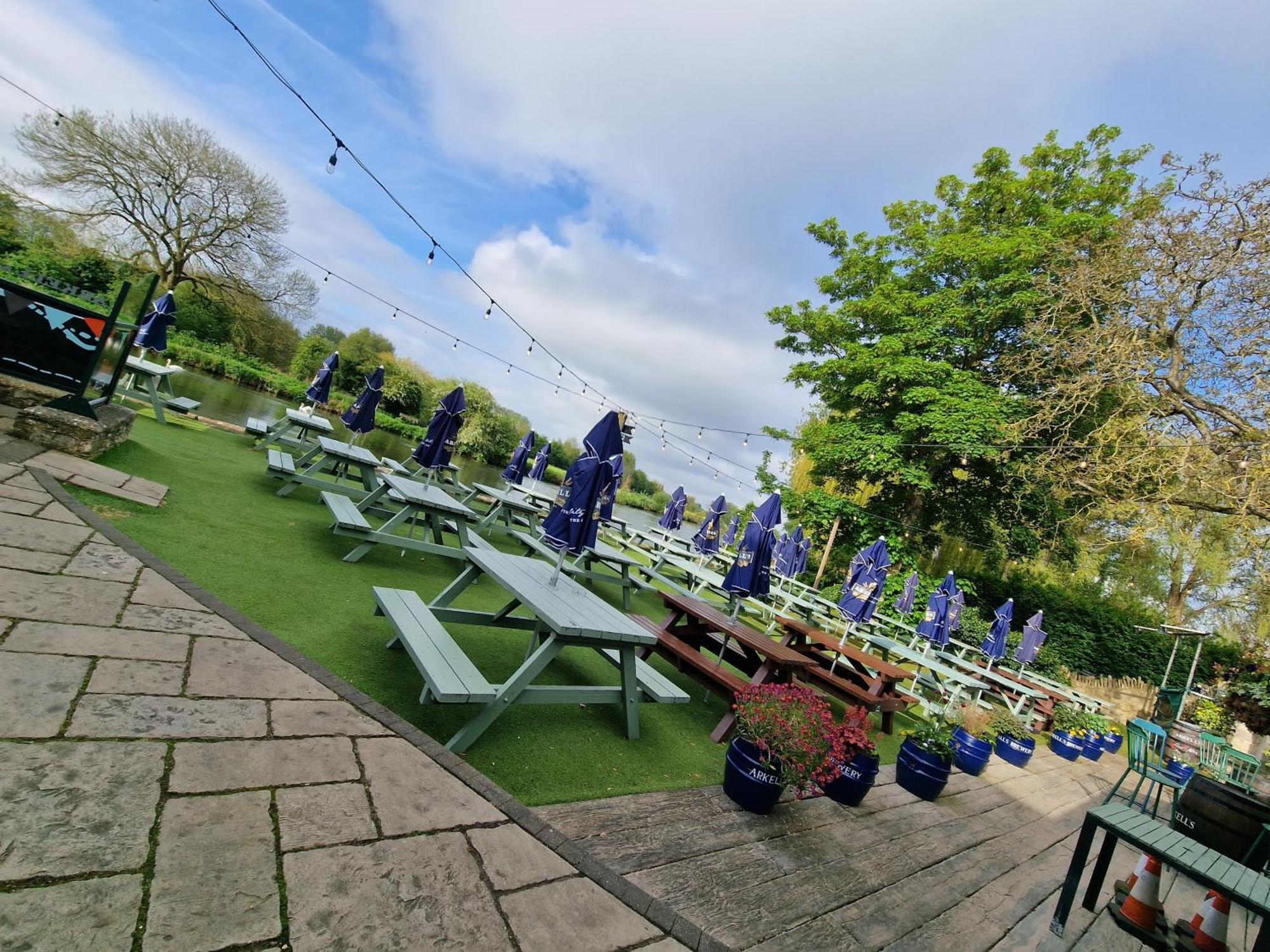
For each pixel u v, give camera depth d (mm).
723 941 2295
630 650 3822
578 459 4168
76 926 1263
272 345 30797
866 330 18359
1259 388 8133
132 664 2322
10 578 2637
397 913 1619
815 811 3965
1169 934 3541
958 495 17078
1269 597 10344
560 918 1860
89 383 5488
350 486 8289
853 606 9070
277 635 3303
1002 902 3488
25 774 1610
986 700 11961
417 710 3135
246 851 1635
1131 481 9453
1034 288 13250
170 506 4797
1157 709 10422
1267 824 4375
